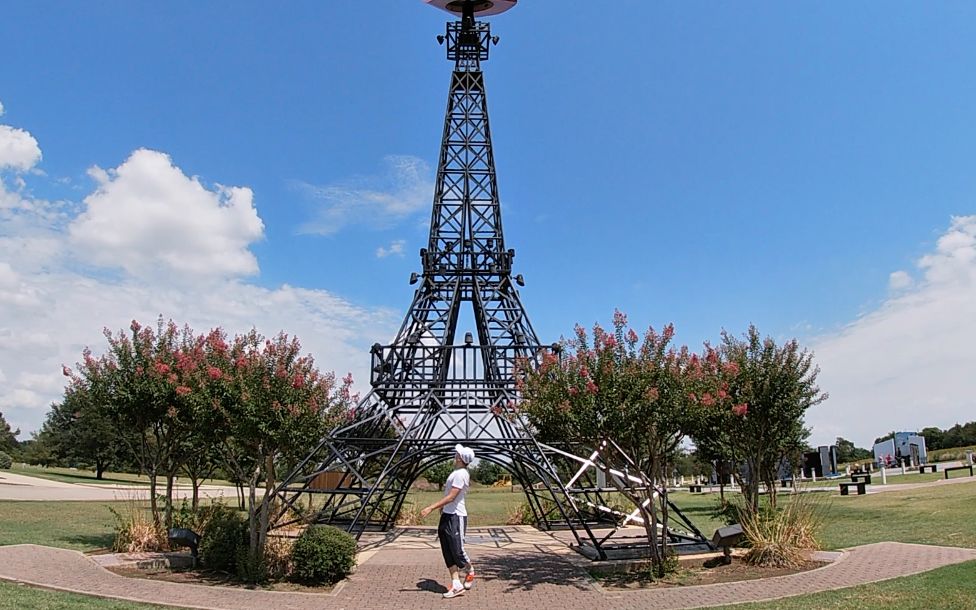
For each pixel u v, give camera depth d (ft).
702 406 47.44
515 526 79.92
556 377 45.62
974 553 48.26
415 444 62.34
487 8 90.17
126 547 53.88
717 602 37.65
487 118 87.51
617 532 70.03
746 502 60.49
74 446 204.74
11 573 42.70
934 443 340.18
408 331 77.10
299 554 44.06
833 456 200.75
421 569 49.80
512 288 79.30
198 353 51.90
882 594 36.14
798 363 62.59
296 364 46.06
